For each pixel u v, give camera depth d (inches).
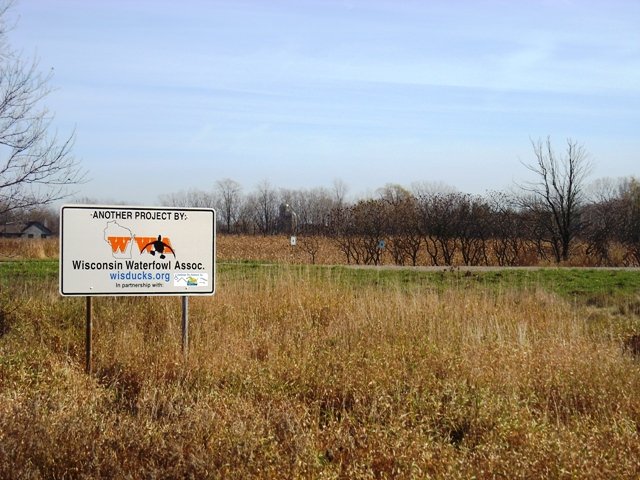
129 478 188.5
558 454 197.5
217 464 200.7
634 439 211.2
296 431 219.8
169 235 334.6
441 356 315.9
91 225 324.5
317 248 1176.8
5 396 251.8
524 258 1080.2
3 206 452.4
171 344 340.8
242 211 2645.2
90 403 256.1
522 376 285.1
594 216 1244.5
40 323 400.5
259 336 366.9
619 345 353.4
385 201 1195.9
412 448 205.6
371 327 382.9
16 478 188.5
